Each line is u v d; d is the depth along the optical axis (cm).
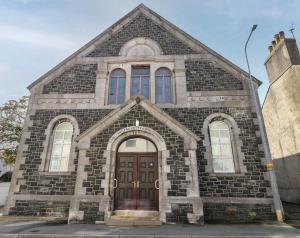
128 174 843
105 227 679
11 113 1505
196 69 1066
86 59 1115
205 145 923
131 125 867
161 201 759
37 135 977
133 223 713
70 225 711
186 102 999
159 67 1088
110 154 834
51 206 868
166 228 663
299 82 1212
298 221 802
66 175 906
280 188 1412
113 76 1101
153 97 1031
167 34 1149
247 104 988
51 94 1049
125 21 1187
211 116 972
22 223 745
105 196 773
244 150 912
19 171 920
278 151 1437
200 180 873
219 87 1027
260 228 678
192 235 579
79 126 984
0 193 1431
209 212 829
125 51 1121
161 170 802
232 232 615
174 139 831
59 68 1098
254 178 870
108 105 1016
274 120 1468
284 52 1311
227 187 861
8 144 1480
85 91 1051
